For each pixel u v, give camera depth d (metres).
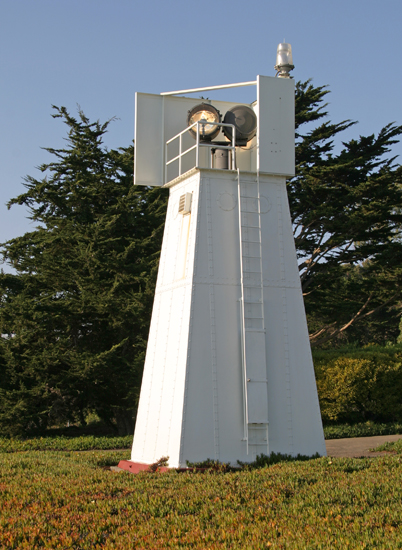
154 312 13.39
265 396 11.79
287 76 14.19
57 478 10.59
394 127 27.98
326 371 21.33
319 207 26.09
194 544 6.99
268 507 8.12
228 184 12.70
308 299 28.70
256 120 13.79
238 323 12.12
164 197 28.06
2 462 12.60
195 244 12.18
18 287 25.58
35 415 21.62
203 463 11.16
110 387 23.47
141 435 12.75
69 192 27.77
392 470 10.05
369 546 6.56
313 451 12.06
